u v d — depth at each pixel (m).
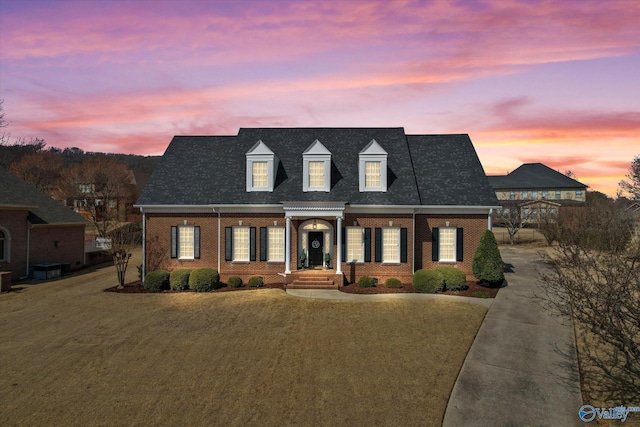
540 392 11.79
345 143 28.52
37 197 33.22
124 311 19.78
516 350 14.62
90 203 60.91
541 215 50.72
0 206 27.47
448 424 10.27
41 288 26.36
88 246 41.53
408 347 14.87
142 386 12.17
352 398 11.42
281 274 25.12
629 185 42.53
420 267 25.30
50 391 11.91
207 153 28.44
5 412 10.80
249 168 25.73
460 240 25.16
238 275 25.39
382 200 24.75
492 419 10.48
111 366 13.54
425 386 12.08
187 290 23.97
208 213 25.47
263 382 12.37
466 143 28.81
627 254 12.26
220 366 13.47
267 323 17.56
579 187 82.56
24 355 14.47
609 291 9.50
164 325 17.55
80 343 15.57
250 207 24.94
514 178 88.38
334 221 25.16
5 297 23.56
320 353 14.40
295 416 10.57
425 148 28.69
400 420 10.40
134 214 68.06
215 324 17.58
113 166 68.38
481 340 15.52
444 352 14.44
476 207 24.64
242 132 29.83
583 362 13.70
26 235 30.02
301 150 28.12
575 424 10.30
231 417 10.55
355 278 24.95
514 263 33.81
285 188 25.73
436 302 20.41
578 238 14.85
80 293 24.23
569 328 16.77
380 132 29.34
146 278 23.89
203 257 25.52
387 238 24.95
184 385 12.23
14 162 64.81
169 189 26.08
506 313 18.69
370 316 18.31
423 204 24.89
